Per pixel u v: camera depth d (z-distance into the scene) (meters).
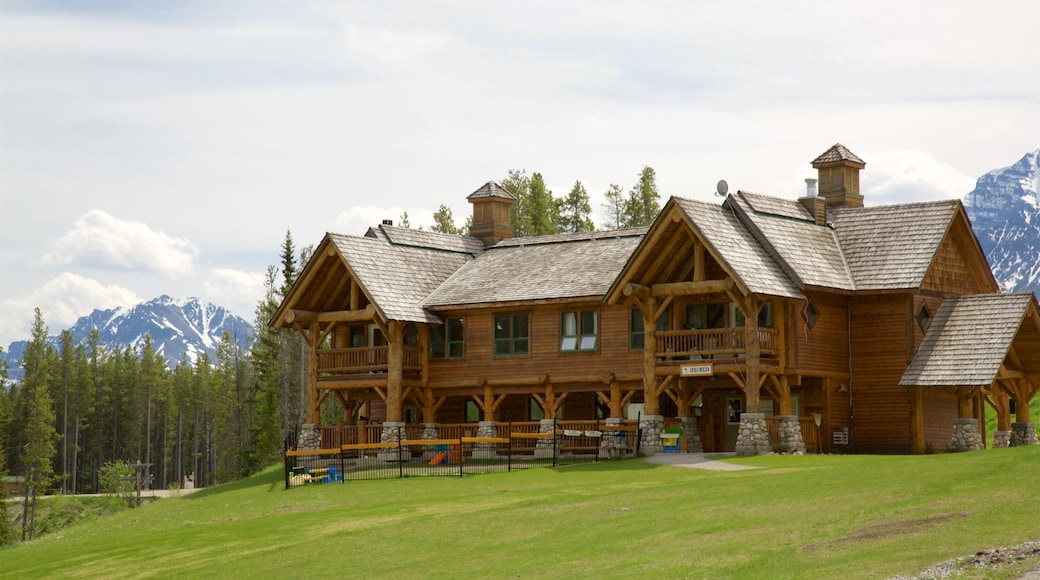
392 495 37.22
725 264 43.84
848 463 36.41
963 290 49.84
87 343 144.88
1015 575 17.22
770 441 44.25
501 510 30.50
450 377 53.09
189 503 43.81
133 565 28.97
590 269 51.81
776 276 45.25
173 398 142.25
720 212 47.31
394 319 51.12
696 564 20.92
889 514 23.27
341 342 55.56
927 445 46.59
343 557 26.25
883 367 46.88
